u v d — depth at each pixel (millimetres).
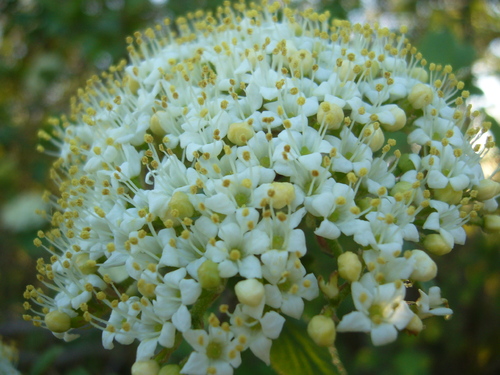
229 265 58
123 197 69
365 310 58
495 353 184
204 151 66
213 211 62
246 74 75
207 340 58
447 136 71
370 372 172
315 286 61
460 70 101
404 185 67
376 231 62
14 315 185
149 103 77
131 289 69
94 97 92
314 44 83
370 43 96
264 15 105
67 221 70
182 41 91
